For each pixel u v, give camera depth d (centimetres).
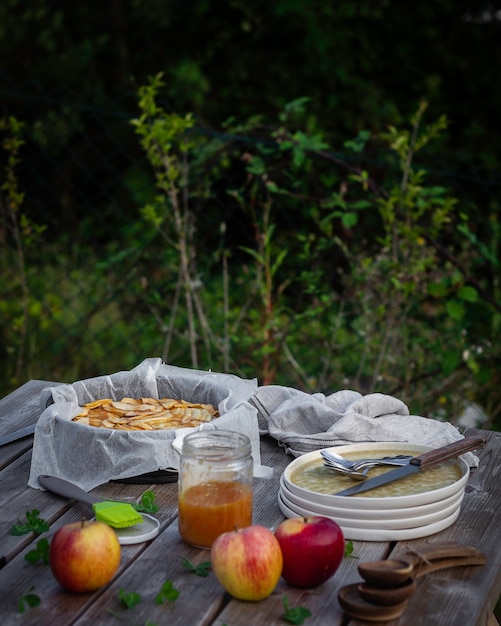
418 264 338
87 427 163
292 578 131
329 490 155
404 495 151
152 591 132
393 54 661
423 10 655
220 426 164
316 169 454
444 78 671
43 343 457
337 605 129
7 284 466
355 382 354
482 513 159
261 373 370
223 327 398
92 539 128
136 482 167
